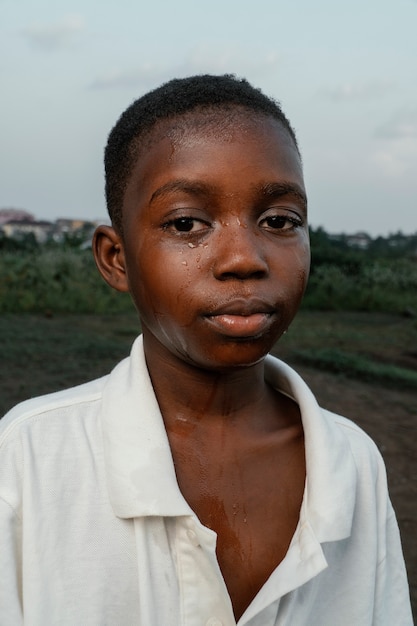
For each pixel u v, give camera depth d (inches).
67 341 385.1
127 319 518.9
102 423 48.3
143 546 45.0
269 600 43.9
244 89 45.3
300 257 44.6
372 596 52.3
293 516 49.7
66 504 46.1
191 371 48.3
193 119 43.4
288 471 50.8
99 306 554.9
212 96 44.2
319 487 48.4
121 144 47.1
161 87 46.8
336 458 50.2
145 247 44.2
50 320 488.7
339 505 48.3
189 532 44.7
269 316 42.8
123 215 47.3
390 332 546.0
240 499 48.9
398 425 258.5
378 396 302.0
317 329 532.1
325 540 46.8
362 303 725.3
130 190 45.9
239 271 41.6
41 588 43.9
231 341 42.3
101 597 44.4
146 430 46.8
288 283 43.5
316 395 293.3
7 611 43.7
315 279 745.0
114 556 45.1
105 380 54.2
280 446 51.1
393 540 56.4
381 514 55.5
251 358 42.8
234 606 46.9
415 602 140.8
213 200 42.5
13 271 573.9
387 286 771.4
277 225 44.3
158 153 43.7
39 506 45.6
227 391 49.1
